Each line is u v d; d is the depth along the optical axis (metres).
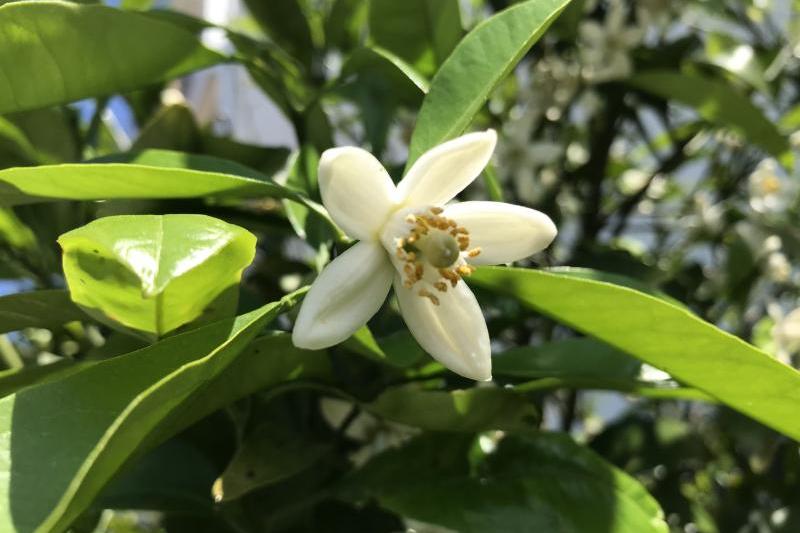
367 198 0.10
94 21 0.13
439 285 0.11
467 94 0.12
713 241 0.27
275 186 0.11
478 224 0.11
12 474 0.08
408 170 0.12
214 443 0.15
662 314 0.10
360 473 0.14
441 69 0.12
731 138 0.27
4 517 0.07
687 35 0.23
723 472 0.25
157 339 0.10
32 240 0.16
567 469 0.13
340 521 0.16
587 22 0.22
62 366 0.12
